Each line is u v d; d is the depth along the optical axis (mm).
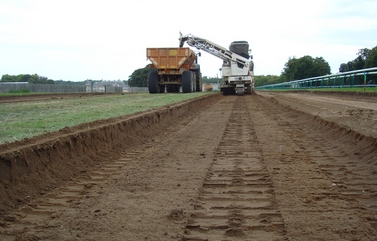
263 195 5785
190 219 4805
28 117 12336
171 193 5883
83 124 9633
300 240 4098
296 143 10188
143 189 6121
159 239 4188
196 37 37125
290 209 5074
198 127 13930
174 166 7707
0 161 5684
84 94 38156
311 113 15789
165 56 33938
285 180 6488
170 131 13102
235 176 6914
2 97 28281
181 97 26000
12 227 4617
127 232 4391
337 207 5141
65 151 7496
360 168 7266
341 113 15031
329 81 43219
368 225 4496
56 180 6656
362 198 5559
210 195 5820
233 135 11891
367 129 10023
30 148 6461
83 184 6492
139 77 102125
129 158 8656
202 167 7570
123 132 10602
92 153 8484
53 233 4391
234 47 37500
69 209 5211
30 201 5617
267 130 12852
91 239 4211
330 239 4113
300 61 79688
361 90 30047
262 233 4367
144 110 15234
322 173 6945
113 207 5262
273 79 146000
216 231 4453
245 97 35656
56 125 9695
